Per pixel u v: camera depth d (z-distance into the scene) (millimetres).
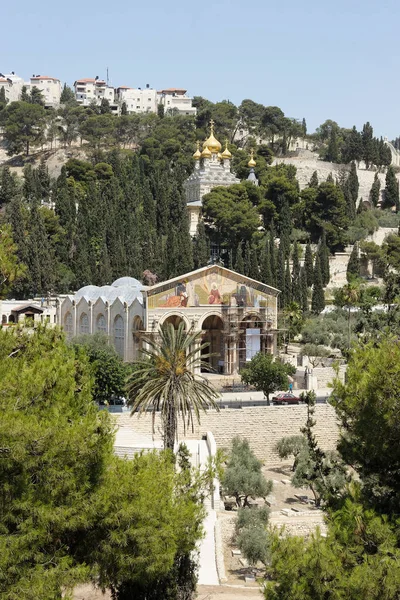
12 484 42125
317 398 132875
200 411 116625
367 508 45750
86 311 174125
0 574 40438
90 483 45812
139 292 163500
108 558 46438
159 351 94812
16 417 42281
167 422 91250
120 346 161750
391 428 47031
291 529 85250
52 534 44562
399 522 43031
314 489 100250
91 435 44344
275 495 103750
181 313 157875
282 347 189375
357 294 183125
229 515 87812
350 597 39500
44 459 41875
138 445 103188
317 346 179875
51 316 189125
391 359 48094
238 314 163875
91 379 52688
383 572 39375
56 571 42562
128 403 100375
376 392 47156
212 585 69688
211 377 161750
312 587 40531
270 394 140000
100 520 45969
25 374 46031
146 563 46688
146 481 48281
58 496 44125
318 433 121875
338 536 43188
